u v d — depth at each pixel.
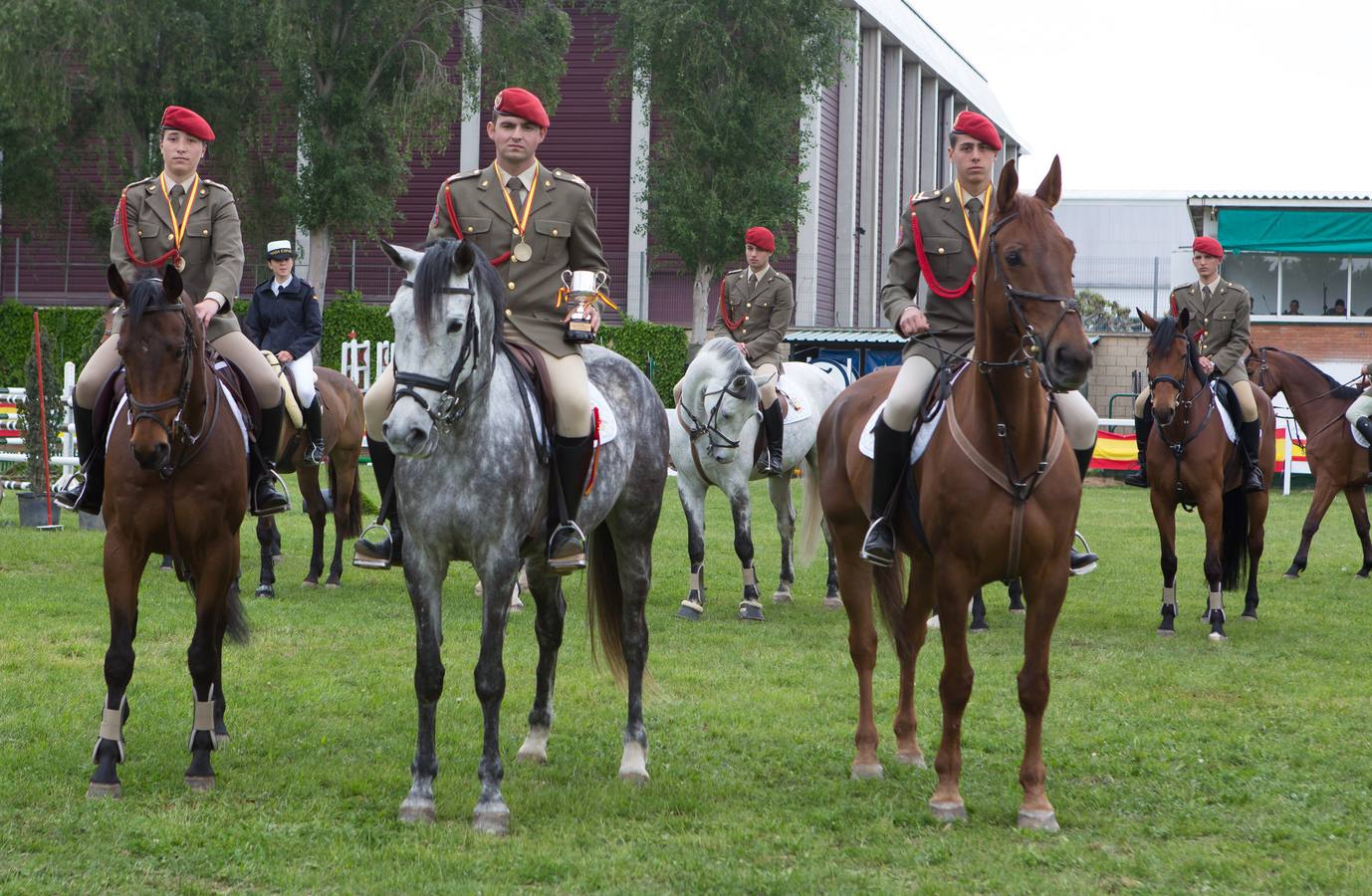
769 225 30.50
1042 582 5.21
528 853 4.80
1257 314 26.67
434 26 30.02
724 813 5.37
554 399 5.62
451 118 29.72
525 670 8.09
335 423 11.12
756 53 30.83
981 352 5.14
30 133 31.62
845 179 38.12
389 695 7.33
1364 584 12.72
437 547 5.17
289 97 29.50
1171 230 38.16
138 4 28.77
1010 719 7.01
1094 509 19.20
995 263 5.03
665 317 34.91
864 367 27.56
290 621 9.45
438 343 4.79
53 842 4.84
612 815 5.34
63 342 30.53
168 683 7.39
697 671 8.12
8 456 16.05
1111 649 9.12
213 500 5.62
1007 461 5.09
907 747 6.14
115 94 29.36
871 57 39.62
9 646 8.25
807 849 4.93
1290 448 23.06
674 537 15.21
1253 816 5.39
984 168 6.05
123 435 5.52
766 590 11.70
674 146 31.50
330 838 4.95
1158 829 5.18
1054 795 5.65
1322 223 25.91
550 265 6.02
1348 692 7.74
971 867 4.72
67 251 34.81
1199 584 12.43
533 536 5.57
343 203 29.59
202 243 6.40
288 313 11.03
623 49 32.34
